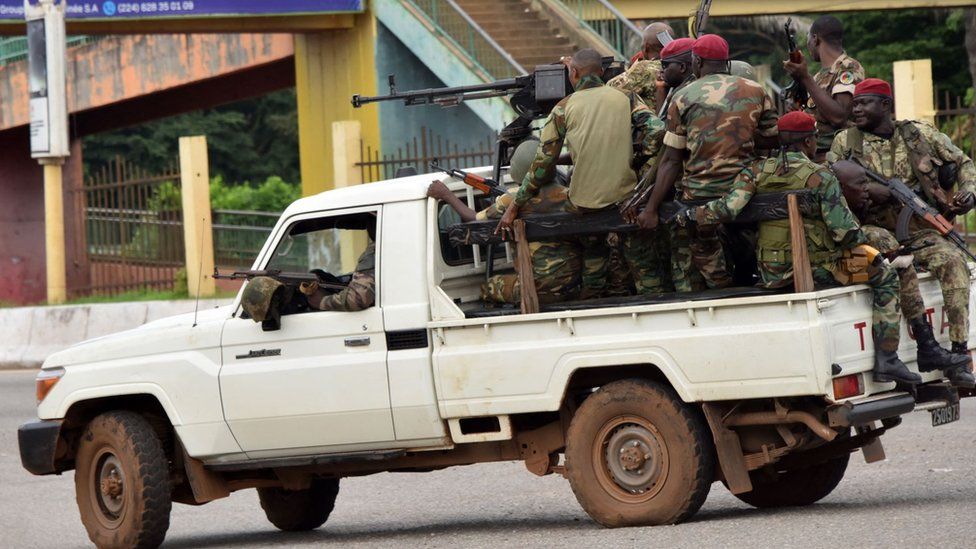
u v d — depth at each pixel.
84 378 16.12
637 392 13.62
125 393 15.86
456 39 44.72
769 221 13.40
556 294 14.70
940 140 14.94
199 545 16.56
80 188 45.62
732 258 14.95
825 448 14.81
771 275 13.45
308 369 14.92
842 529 12.92
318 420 14.94
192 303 38.44
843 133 15.38
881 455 15.01
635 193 13.91
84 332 39.38
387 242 14.75
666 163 13.72
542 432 14.62
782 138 13.31
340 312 14.88
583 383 14.30
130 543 15.76
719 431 13.42
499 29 45.31
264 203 69.75
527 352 13.95
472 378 14.20
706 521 13.94
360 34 47.44
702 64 13.83
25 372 37.88
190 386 15.55
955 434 20.16
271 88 58.06
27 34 42.88
